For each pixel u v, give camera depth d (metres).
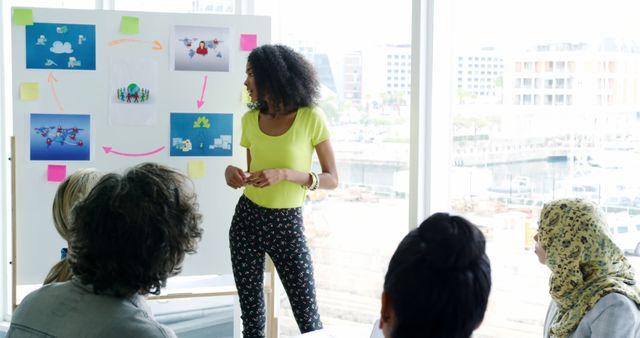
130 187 1.39
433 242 1.11
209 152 3.59
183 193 1.45
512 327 3.13
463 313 1.09
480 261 1.11
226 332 4.06
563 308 2.20
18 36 3.54
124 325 1.34
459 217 1.15
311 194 3.76
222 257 3.62
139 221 1.37
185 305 4.05
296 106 3.15
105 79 3.56
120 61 3.56
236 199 3.61
